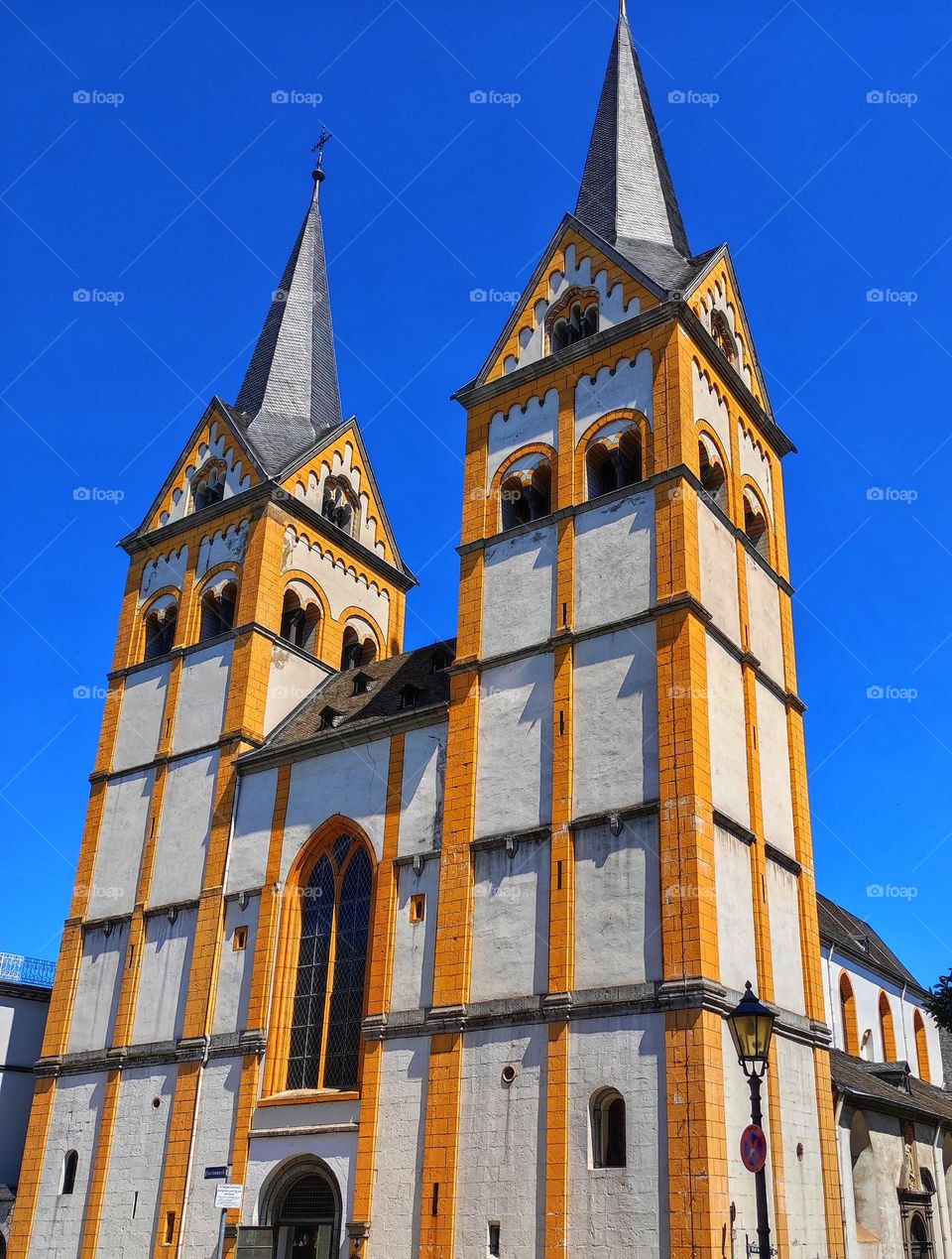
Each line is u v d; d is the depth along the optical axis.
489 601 40.06
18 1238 42.56
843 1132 37.62
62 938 47.69
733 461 42.03
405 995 36.16
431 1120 33.41
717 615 37.31
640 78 52.81
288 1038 39.38
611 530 37.97
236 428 54.22
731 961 32.56
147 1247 38.66
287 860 42.00
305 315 61.50
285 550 51.03
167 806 47.19
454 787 37.66
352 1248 33.41
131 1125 41.41
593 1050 31.16
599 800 34.28
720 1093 29.53
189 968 42.75
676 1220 28.02
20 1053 51.03
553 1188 30.27
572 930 33.06
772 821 37.69
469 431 44.16
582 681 36.31
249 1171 37.31
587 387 41.19
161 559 54.09
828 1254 33.31
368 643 55.00
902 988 63.62
